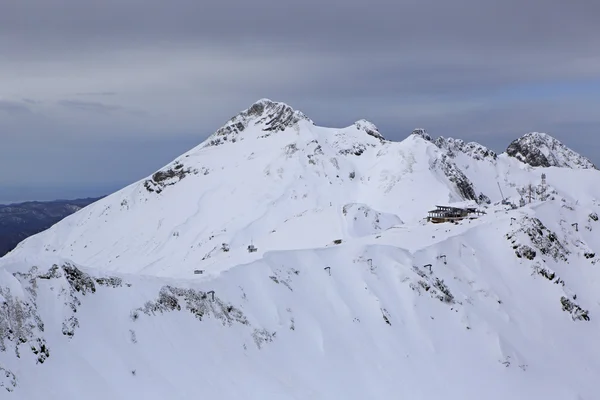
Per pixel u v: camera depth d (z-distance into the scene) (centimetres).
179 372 5994
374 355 7675
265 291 7894
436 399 7288
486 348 8562
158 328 6369
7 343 5244
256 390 6238
